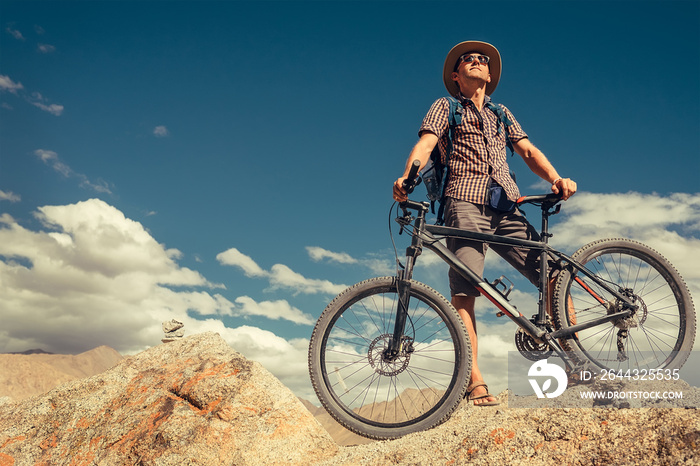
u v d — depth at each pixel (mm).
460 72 3678
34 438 3436
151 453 2949
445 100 3465
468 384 2949
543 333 3014
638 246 3373
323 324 2973
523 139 3664
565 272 3227
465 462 2227
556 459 2074
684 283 3297
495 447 2236
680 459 1849
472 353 2922
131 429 3176
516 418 2348
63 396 3777
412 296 3014
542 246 3205
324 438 3232
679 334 3234
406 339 2945
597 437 2086
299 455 3076
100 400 3574
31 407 3682
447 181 3490
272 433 3137
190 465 2887
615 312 3176
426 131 3344
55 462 3209
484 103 3645
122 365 4121
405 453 2537
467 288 3182
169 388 3471
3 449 3342
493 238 3188
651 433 2004
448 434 2529
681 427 1947
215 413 3170
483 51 3748
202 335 4332
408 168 3148
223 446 3014
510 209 3328
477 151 3387
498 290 3100
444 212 3467
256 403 3268
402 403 2904
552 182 3438
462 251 3234
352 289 3020
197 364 3645
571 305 3238
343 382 2924
